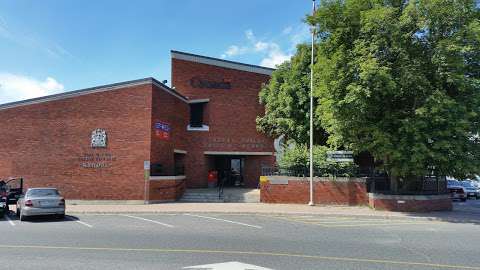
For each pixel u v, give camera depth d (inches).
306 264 327.3
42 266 322.7
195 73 1198.9
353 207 829.2
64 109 1006.4
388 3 746.8
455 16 683.4
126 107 984.3
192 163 1173.1
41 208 663.1
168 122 1056.8
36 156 1005.8
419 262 336.5
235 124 1201.4
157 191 963.3
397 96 724.7
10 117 1029.8
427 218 676.1
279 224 602.2
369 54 685.3
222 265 323.3
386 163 774.5
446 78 693.3
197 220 655.1
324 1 765.3
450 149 697.6
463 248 403.2
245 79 1222.9
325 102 760.3
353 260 342.6
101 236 482.9
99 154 980.6
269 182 923.4
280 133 1165.7
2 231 534.6
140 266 320.2
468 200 1241.4
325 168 885.2
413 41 706.8
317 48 890.7
